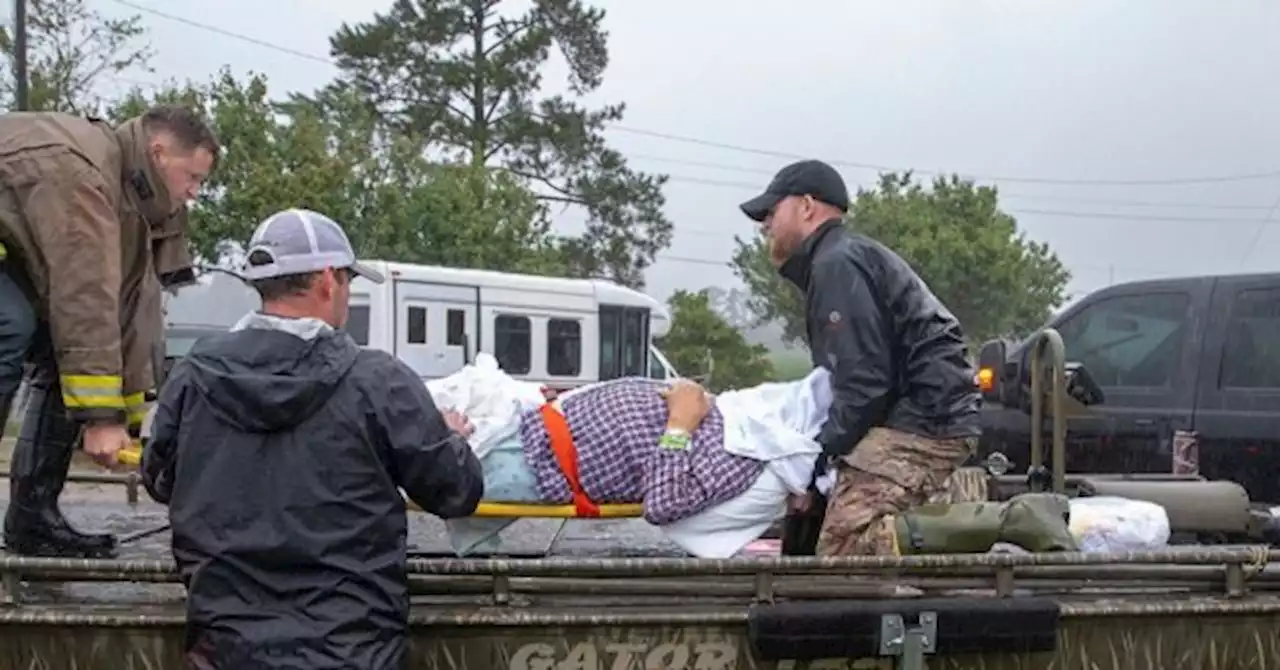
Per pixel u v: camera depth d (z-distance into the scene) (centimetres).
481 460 339
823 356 355
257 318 273
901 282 354
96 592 313
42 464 364
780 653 305
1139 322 723
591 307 1772
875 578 326
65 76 2070
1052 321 757
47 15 2055
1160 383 707
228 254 2095
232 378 261
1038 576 333
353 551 264
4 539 380
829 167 373
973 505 358
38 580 301
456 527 350
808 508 360
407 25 3462
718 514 343
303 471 262
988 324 2955
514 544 411
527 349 1695
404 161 2541
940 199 3016
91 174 314
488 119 3531
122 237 339
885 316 353
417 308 1571
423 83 3475
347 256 283
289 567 261
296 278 277
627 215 3641
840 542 353
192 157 342
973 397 364
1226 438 679
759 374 3042
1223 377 684
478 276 1636
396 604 270
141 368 353
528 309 1694
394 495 271
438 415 277
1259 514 480
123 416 329
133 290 349
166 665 292
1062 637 321
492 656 298
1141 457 708
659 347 3022
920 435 355
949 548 348
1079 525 379
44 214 309
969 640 312
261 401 259
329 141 2361
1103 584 336
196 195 381
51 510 369
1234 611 330
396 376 274
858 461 354
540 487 340
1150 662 327
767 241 386
